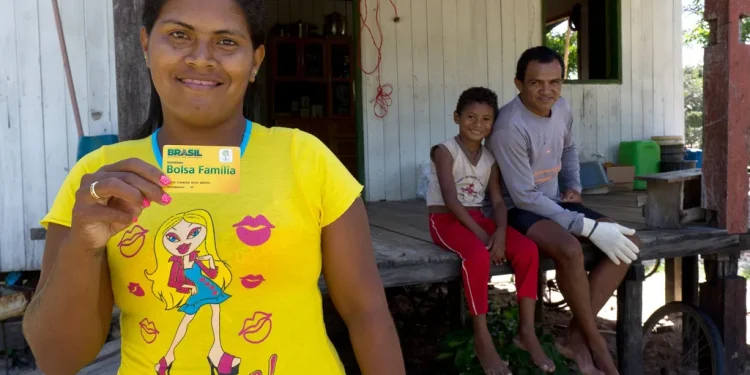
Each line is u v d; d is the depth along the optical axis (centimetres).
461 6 666
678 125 767
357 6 627
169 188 105
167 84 117
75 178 121
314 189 121
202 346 113
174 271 112
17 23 449
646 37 741
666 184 363
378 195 648
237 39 117
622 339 344
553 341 334
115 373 249
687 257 398
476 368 326
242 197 116
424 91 660
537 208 311
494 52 683
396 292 522
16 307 383
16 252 461
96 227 103
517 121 311
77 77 458
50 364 118
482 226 318
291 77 774
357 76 633
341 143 790
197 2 115
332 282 130
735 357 360
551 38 1341
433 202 332
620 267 317
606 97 728
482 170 321
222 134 124
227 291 113
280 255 115
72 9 455
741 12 342
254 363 114
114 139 423
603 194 640
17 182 457
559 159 336
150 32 119
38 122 457
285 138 125
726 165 350
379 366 129
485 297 290
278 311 116
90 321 115
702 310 366
